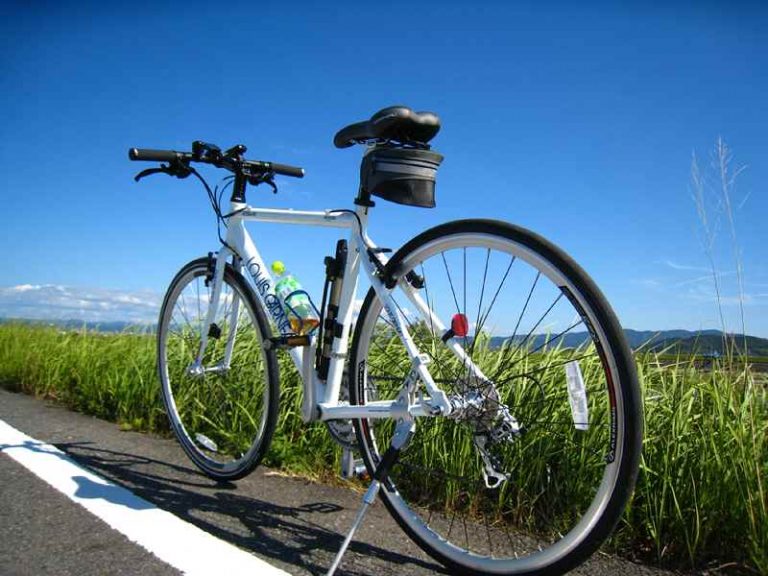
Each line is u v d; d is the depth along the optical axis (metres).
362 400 2.29
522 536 2.23
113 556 1.82
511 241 1.80
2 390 5.25
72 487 2.41
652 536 2.05
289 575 1.75
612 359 1.59
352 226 2.30
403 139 2.13
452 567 1.88
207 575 1.72
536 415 2.32
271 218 2.62
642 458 2.15
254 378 3.43
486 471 1.91
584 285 1.65
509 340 2.53
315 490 2.64
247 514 2.28
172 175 2.80
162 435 3.60
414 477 2.63
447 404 1.83
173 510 2.25
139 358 4.36
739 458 2.02
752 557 1.90
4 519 2.08
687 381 2.44
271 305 2.54
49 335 5.96
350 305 2.32
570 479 2.31
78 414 4.15
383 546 2.06
